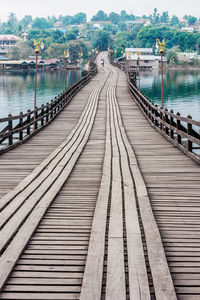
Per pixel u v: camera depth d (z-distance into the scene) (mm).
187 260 4938
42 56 177750
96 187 8344
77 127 18453
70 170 9758
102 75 58500
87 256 4965
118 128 18000
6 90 79875
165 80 109000
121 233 5715
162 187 8273
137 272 4605
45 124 18828
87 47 185625
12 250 5113
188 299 4121
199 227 6008
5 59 165875
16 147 13617
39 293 4215
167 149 12930
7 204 7129
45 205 6938
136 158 11453
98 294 4148
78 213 6664
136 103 28219
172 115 14258
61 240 5535
